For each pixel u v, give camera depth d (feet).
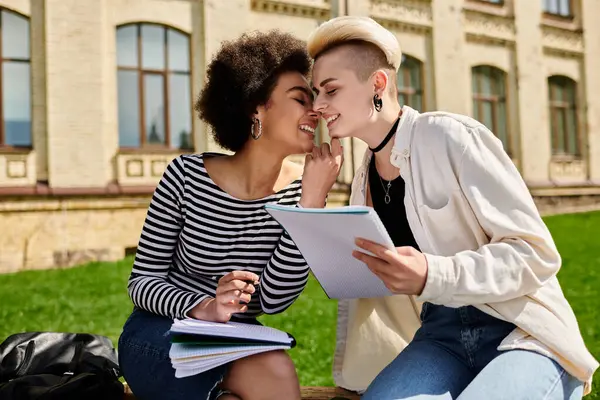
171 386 7.39
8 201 37.78
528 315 6.94
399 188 8.05
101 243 40.45
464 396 6.50
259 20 46.80
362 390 9.03
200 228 8.36
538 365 6.70
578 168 65.51
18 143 39.55
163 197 8.46
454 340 7.61
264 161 8.43
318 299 25.90
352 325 9.09
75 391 7.86
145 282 8.17
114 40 41.68
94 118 40.83
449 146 7.25
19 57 39.65
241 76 8.25
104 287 30.19
